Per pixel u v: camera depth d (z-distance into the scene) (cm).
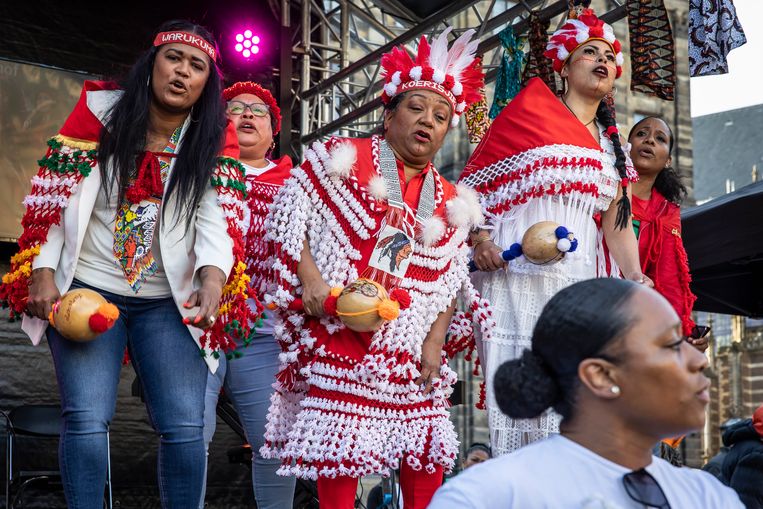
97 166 338
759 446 582
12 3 920
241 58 1010
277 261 357
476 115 514
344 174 358
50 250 332
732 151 4147
